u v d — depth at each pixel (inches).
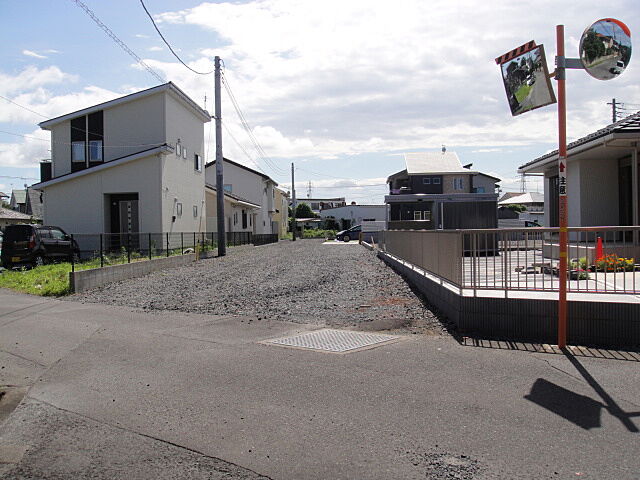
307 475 133.7
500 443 149.3
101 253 599.5
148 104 1002.7
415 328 297.7
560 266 249.9
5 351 270.7
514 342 261.0
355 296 428.5
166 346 271.9
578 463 136.6
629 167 524.4
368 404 181.5
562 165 247.6
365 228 1753.2
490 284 310.7
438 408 176.4
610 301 254.4
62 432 164.6
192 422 169.9
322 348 258.2
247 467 138.9
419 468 135.8
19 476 136.3
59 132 1039.6
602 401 179.5
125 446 153.3
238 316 353.1
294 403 184.2
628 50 244.1
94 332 311.6
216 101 1020.5
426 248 407.8
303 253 1082.1
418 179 2103.8
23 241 751.7
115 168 943.7
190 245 1003.3
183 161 1080.8
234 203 1557.6
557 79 247.1
